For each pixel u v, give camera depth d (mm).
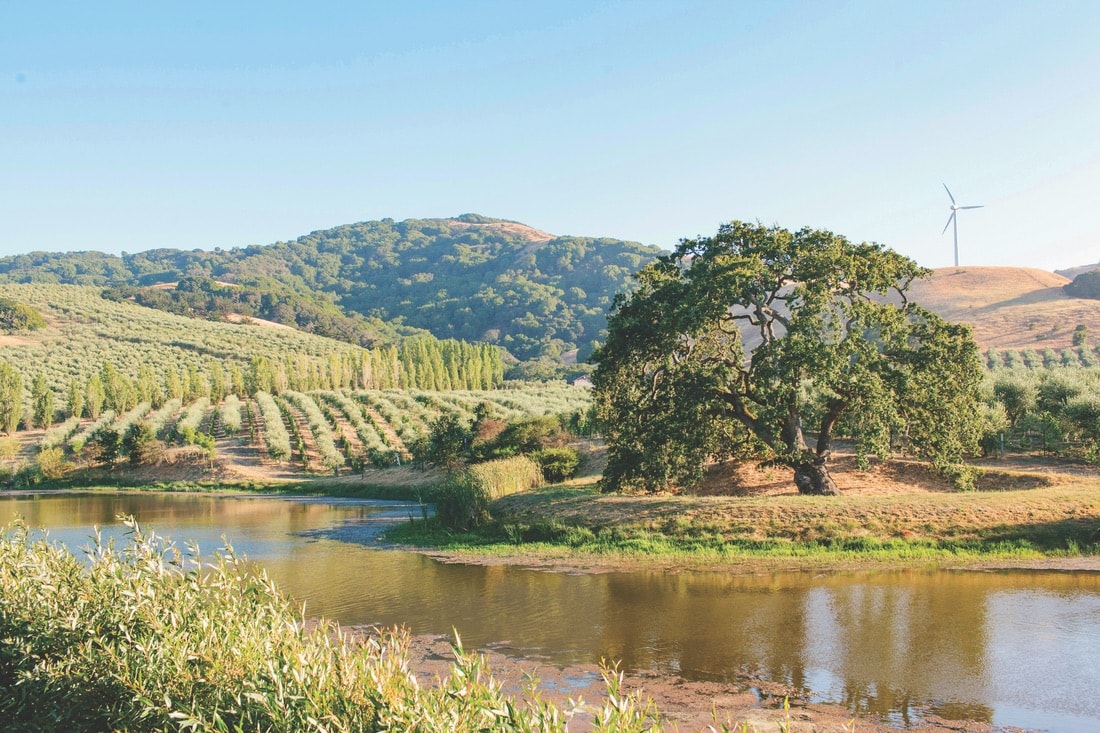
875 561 16859
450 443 45844
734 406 23812
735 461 28562
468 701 5441
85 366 110750
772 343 21891
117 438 63844
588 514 21922
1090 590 13984
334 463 60250
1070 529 17641
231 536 27016
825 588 14758
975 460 31719
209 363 123500
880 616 12641
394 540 24422
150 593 7785
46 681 7660
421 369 109812
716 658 10828
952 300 94312
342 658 6418
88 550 9172
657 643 11664
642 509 21375
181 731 6559
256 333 157375
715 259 23297
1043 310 81375
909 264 23250
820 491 23078
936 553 17109
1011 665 10109
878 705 8914
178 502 45156
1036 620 12109
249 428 77000
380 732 5473
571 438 44062
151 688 6859
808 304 21438
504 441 42656
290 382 104125
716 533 19266
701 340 25250
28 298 149500
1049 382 36812
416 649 11797
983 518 18344
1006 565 16031
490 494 26109
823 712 8750
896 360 22797
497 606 14570
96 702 7340
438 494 26375
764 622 12586
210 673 6703
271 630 7281
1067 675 9688
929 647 10953
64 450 70750
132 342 132000
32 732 7492
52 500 48312
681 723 8469
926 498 19938
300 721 5836
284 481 56469
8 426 79062
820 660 10570
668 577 16438
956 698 9078
